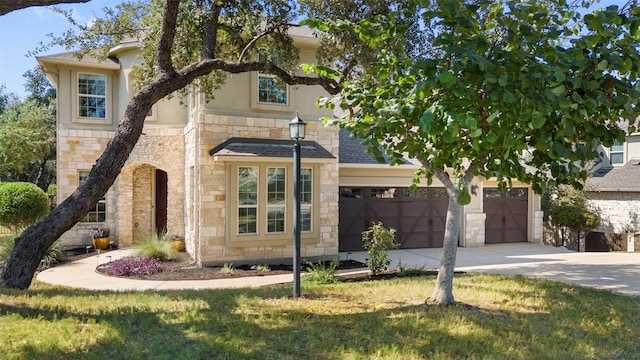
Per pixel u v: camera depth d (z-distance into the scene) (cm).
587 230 1900
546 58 421
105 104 1555
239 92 1246
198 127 1209
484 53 424
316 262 1276
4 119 2422
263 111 1272
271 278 1055
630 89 393
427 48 917
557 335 533
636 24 379
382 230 1068
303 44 1298
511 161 543
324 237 1305
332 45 973
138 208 1608
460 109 405
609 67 390
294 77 1002
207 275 1083
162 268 1155
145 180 1619
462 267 1178
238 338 481
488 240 1691
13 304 591
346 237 1492
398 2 877
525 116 385
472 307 648
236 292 775
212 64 888
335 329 532
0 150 2158
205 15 959
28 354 407
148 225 1617
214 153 1160
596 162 2166
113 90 1564
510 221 1723
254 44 1059
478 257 1382
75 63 1485
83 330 488
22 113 2402
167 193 1541
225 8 988
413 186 697
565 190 1952
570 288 819
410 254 1440
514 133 430
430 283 852
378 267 1044
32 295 670
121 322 526
